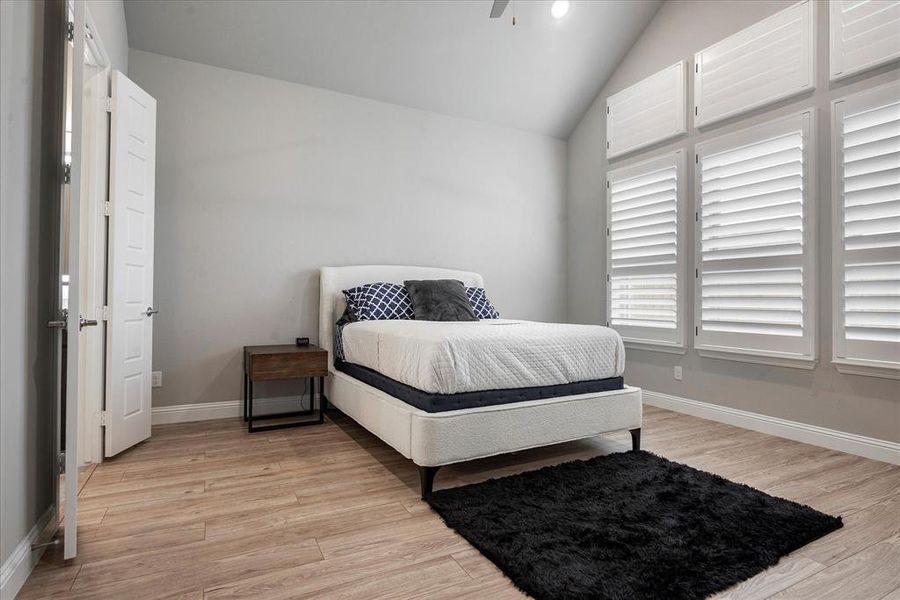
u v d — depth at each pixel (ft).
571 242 17.28
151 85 11.68
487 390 8.20
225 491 7.62
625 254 14.89
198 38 11.75
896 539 6.09
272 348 11.94
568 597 4.79
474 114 15.61
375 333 9.96
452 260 15.46
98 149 8.99
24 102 5.33
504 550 5.65
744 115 11.64
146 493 7.52
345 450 9.80
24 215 5.35
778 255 10.81
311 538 6.11
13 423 5.02
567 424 8.76
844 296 9.59
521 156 16.69
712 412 12.28
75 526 5.49
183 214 11.93
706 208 12.40
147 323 10.24
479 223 15.93
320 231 13.48
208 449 9.80
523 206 16.72
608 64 15.17
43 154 5.95
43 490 5.98
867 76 9.41
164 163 11.76
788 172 10.64
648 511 6.75
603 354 9.52
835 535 6.20
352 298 12.50
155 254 11.65
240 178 12.55
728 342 11.75
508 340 8.41
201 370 12.10
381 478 8.25
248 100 12.67
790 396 10.65
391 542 6.02
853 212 9.50
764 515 6.59
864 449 9.33
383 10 12.10
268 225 12.85
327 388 12.48
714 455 9.48
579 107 16.46
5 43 4.82
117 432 9.21
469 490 7.50
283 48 12.40
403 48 13.10
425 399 7.73
